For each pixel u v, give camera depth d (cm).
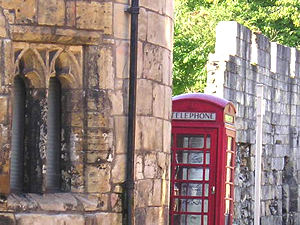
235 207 2934
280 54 3522
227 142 2194
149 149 1589
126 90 1540
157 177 1616
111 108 1523
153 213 1603
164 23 1628
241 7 4769
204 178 2159
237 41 2980
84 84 1514
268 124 3369
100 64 1514
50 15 1483
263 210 3281
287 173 3644
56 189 1520
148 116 1584
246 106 3081
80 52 1510
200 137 2166
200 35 4262
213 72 2883
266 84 3331
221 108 2161
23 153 1502
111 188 1523
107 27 1516
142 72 1566
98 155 1513
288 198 3591
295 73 3684
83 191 1512
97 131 1514
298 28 4916
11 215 1454
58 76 1508
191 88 4194
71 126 1513
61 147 1519
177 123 2169
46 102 1490
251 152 3119
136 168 1552
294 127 3675
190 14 4453
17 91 1502
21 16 1469
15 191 1493
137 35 1541
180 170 2170
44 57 1488
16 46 1475
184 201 2167
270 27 4841
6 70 1458
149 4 1581
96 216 1506
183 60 4194
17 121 1501
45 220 1470
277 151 3478
